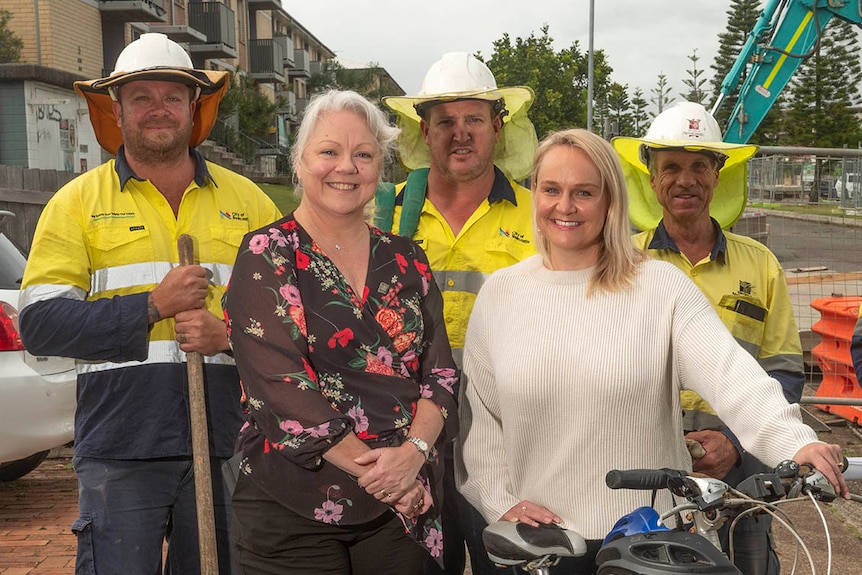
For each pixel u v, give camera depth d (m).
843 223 7.39
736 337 3.09
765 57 8.81
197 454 2.79
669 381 2.44
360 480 2.25
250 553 2.43
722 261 3.14
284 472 2.34
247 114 26.97
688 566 1.68
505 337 2.54
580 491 2.42
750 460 3.07
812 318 8.37
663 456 2.43
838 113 51.12
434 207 3.25
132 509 2.88
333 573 2.38
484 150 3.15
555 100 39.75
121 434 2.88
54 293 2.82
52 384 4.92
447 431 2.46
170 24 26.05
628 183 3.50
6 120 14.94
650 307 2.40
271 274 2.33
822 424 6.81
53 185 8.57
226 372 3.04
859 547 4.53
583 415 2.40
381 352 2.40
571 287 2.50
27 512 5.28
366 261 2.49
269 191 19.42
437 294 2.59
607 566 1.77
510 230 3.21
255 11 39.25
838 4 8.54
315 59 54.84
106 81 2.90
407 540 2.44
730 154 3.19
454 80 3.13
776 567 3.02
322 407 2.24
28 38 19.77
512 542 2.19
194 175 3.09
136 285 2.96
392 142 2.66
